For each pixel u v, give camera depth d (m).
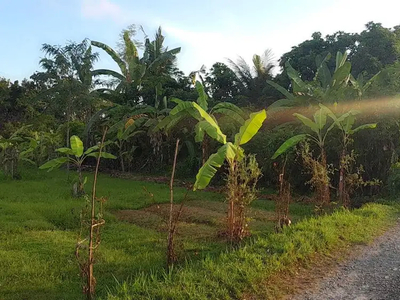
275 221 8.66
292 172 13.31
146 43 23.95
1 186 13.61
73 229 7.98
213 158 5.88
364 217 8.03
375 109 11.59
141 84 21.77
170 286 4.34
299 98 14.71
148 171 21.11
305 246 5.79
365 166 11.96
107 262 5.85
